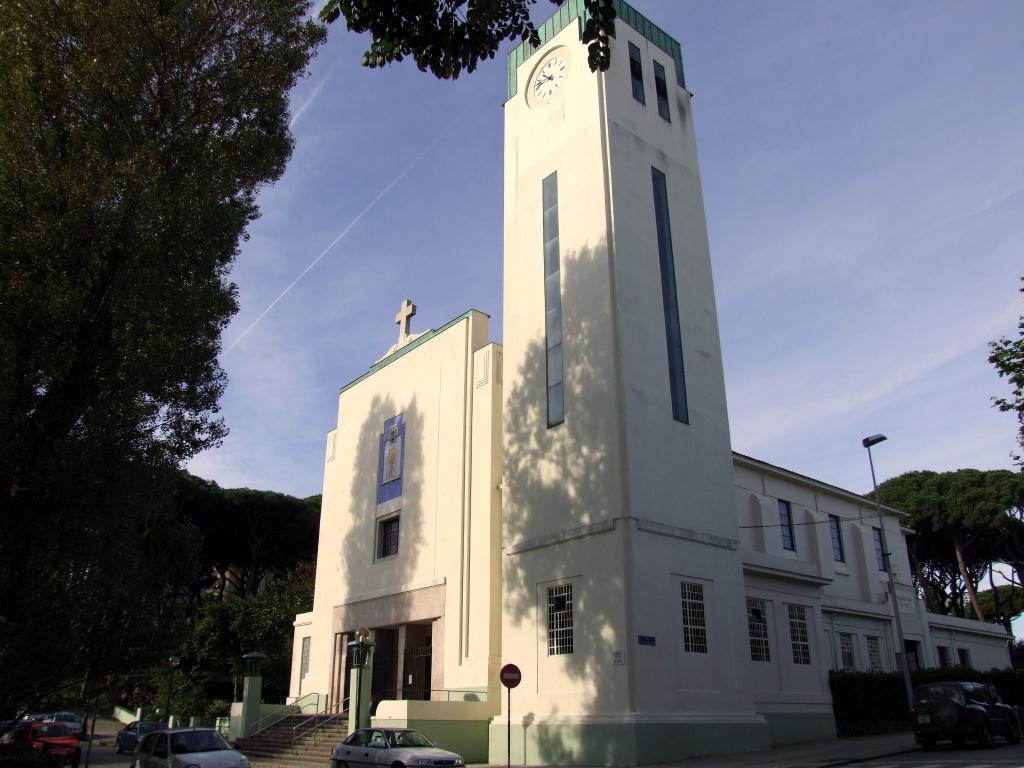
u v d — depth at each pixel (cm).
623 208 2500
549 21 2920
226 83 1908
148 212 1634
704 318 2648
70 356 1544
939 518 5303
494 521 2658
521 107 2923
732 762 1892
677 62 3000
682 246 2675
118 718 5197
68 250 1582
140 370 1611
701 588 2267
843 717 2745
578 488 2294
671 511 2262
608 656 2058
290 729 2916
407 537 3038
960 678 3266
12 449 1447
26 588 1424
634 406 2273
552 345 2523
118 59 1716
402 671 2884
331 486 3644
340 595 3350
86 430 1530
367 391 3550
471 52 1145
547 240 2655
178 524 1744
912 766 1636
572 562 2238
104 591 1505
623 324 2344
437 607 2759
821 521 3550
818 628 2753
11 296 1473
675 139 2827
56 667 1418
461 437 2877
